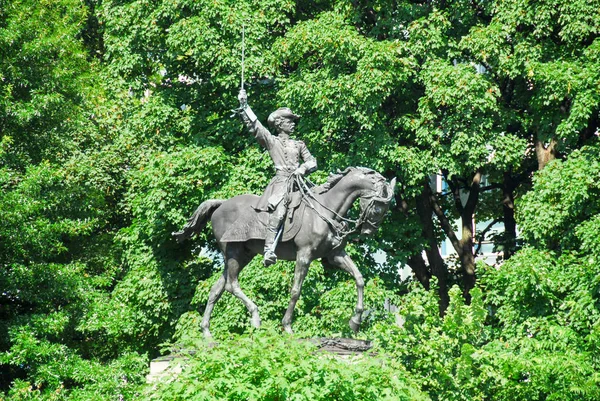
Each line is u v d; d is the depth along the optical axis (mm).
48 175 44875
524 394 38281
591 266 40375
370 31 49562
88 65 55469
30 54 47219
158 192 46625
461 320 39188
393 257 48156
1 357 41594
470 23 48938
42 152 49031
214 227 34062
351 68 48000
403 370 31875
